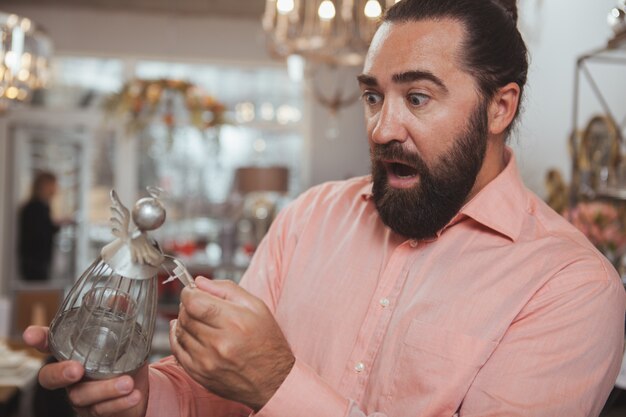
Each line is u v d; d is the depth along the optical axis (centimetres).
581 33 298
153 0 705
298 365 86
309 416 85
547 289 99
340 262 114
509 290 100
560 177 313
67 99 723
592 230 227
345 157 754
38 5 722
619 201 241
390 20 100
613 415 146
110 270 82
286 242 124
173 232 732
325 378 107
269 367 83
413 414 98
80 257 716
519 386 95
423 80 95
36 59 310
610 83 268
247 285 125
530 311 98
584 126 292
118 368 82
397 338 103
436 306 101
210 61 749
